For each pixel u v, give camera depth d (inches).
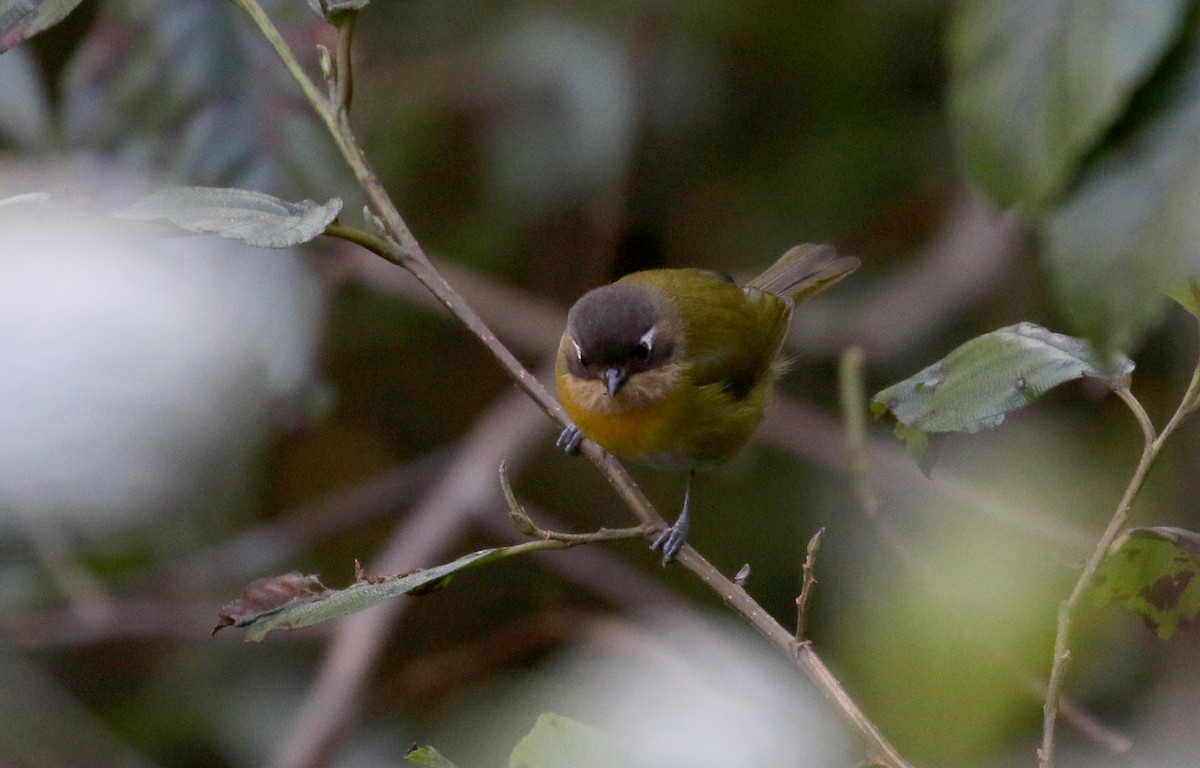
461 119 489.4
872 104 479.8
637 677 382.0
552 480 541.3
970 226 471.5
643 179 500.1
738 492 502.6
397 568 473.7
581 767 208.7
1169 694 297.7
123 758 439.2
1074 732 296.0
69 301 274.4
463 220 507.5
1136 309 125.6
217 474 384.2
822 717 272.4
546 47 472.7
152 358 304.2
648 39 478.9
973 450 396.2
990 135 132.4
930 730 208.5
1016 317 462.9
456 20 487.8
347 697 423.8
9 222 255.8
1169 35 126.6
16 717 433.4
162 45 323.6
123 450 321.1
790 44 471.5
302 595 207.3
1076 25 129.9
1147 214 126.6
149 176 320.8
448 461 540.7
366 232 242.2
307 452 542.9
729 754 254.5
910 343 487.5
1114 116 128.4
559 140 481.7
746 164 496.7
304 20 316.5
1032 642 218.1
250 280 336.5
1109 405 403.2
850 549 464.4
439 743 438.6
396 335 531.8
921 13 458.9
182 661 466.6
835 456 486.9
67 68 358.9
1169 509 374.6
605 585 504.4
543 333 509.4
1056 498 381.4
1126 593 227.8
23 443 307.7
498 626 525.7
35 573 438.9
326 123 247.0
